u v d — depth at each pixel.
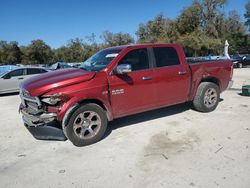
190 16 45.88
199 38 41.94
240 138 4.61
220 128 5.18
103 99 4.65
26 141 5.00
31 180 3.51
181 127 5.34
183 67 5.79
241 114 6.15
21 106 5.02
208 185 3.17
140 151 4.25
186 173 3.47
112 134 5.12
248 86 8.59
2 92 11.59
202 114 6.25
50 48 68.38
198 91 6.20
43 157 4.21
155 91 5.35
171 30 48.53
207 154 4.01
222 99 8.02
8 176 3.63
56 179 3.50
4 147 4.73
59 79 4.41
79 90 4.38
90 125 4.63
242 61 27.81
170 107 7.00
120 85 4.83
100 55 5.43
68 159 4.09
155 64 5.37
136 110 5.18
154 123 5.68
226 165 3.64
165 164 3.75
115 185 3.29
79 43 62.78
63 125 4.38
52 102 4.25
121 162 3.90
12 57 62.78
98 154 4.22
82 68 5.14
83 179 3.47
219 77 6.51
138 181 3.35
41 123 4.41
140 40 54.31
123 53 4.98
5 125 6.24
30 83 4.63
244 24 56.56
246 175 3.36
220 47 44.06
